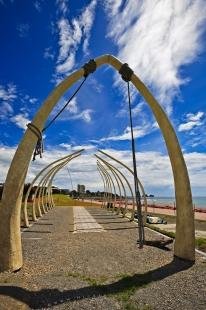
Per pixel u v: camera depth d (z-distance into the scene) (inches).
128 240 479.5
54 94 332.5
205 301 219.3
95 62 355.9
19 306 202.8
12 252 292.0
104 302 217.0
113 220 822.5
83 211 1198.9
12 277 268.2
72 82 343.3
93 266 315.3
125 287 248.1
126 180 826.8
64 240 480.4
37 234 546.3
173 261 336.5
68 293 232.8
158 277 277.4
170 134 356.8
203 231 619.8
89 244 442.6
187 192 347.9
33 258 350.3
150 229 629.9
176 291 240.1
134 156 335.6
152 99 366.0
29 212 1033.5
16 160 307.7
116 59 367.9
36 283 253.3
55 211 1177.4
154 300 221.1
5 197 298.4
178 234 350.6
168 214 1101.7
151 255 366.6
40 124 323.0
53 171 1078.4
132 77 366.3
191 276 280.5
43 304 212.5
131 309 204.7
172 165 359.6
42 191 1047.0
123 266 315.3
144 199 721.6
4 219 293.3
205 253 378.3
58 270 299.0
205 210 1317.7
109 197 1310.3
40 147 347.3
